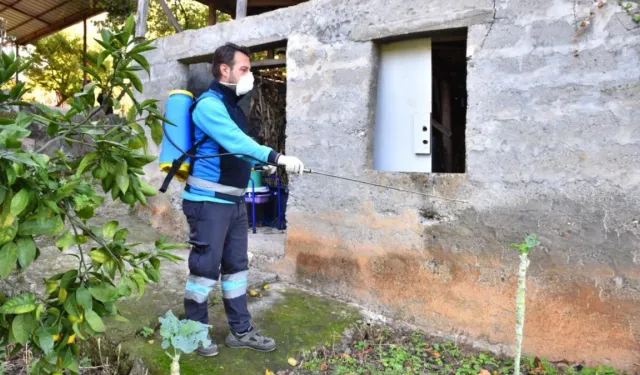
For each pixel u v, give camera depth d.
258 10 7.11
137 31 5.66
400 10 3.35
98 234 1.71
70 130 1.67
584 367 2.74
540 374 2.76
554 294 2.84
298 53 3.92
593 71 2.67
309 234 3.92
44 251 4.30
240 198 2.77
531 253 2.90
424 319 3.35
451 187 3.19
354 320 3.38
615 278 2.66
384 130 3.66
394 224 3.46
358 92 3.58
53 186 1.46
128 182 1.65
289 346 2.96
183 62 4.99
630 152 2.59
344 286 3.74
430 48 3.43
